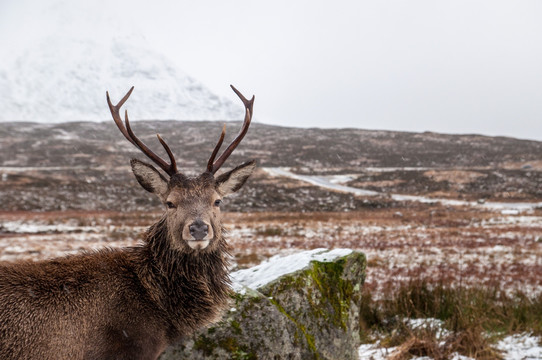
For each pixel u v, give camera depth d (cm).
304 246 2030
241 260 1545
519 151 10838
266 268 576
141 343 388
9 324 348
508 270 1369
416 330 673
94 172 7400
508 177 7294
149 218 3456
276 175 8075
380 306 839
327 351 519
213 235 422
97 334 375
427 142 12394
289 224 3203
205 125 15350
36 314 356
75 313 370
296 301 518
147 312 394
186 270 414
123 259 411
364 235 2578
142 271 405
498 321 736
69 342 363
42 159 9156
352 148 11544
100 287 386
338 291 551
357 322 558
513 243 2145
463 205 5172
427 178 7362
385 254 1783
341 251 582
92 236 2297
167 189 438
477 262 1565
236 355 466
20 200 4372
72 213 3878
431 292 828
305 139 12656
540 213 4225
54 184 5462
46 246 1889
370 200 5384
